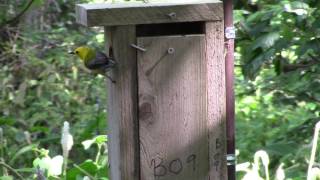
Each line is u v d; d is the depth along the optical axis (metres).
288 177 9.18
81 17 7.18
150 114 7.10
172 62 7.07
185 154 7.20
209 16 7.03
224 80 7.18
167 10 6.94
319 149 8.89
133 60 7.04
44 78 14.83
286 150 9.84
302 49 9.42
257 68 9.38
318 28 9.36
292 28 9.50
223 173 7.29
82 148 11.57
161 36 7.05
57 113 14.23
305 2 9.52
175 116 7.14
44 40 15.84
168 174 7.21
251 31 9.75
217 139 7.24
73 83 15.41
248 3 11.00
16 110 14.25
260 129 14.76
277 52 9.34
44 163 8.36
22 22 15.27
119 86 7.06
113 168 7.61
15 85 15.11
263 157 6.90
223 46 7.14
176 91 7.11
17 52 15.12
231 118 7.23
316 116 11.38
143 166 7.16
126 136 7.13
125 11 6.88
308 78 10.80
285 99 11.73
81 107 14.77
